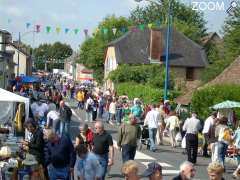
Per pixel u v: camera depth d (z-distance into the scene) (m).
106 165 14.46
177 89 55.03
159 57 65.88
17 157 14.56
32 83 55.16
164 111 33.09
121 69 61.47
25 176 13.48
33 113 27.83
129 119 17.56
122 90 56.97
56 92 37.66
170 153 25.50
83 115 46.31
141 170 19.89
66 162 13.30
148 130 26.12
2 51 57.47
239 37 60.97
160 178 8.70
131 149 17.42
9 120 25.22
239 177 19.30
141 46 71.38
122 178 17.55
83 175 12.40
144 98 49.41
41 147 14.41
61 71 163.12
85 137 15.57
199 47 70.75
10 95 20.58
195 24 96.50
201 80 61.78
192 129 21.94
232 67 38.59
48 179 14.06
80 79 110.88
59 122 24.81
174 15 94.12
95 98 46.81
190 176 8.93
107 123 41.03
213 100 31.92
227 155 23.31
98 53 86.00
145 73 60.44
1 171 13.34
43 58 185.50
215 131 21.53
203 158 24.31
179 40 70.38
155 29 66.25
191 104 34.53
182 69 68.88
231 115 30.38
